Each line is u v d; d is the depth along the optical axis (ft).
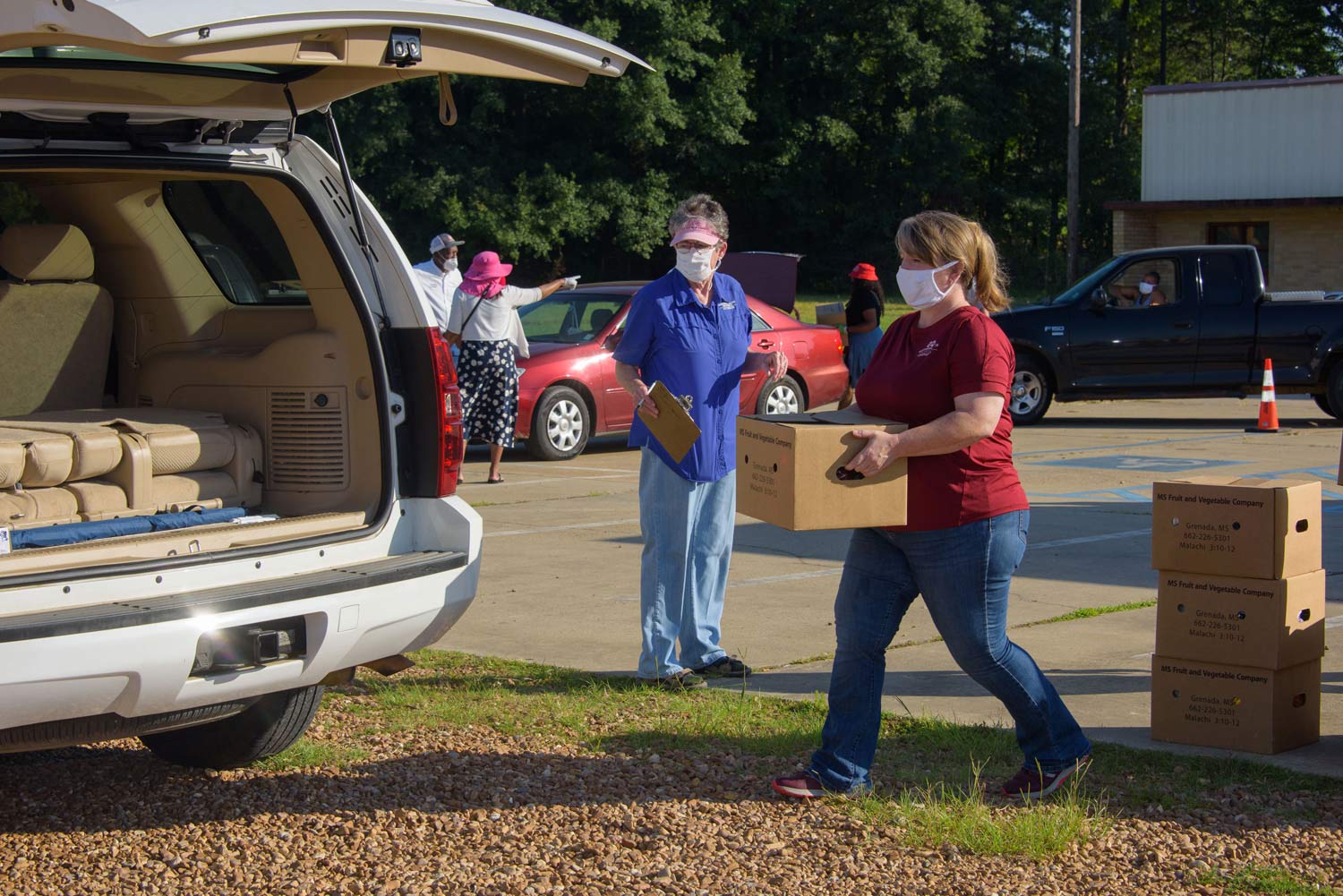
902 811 14.64
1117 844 13.87
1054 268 168.76
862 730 15.16
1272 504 16.06
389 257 15.51
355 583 14.03
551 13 139.64
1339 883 12.80
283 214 15.84
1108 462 44.04
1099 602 24.77
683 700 18.95
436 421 15.38
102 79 13.28
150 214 17.75
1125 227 91.76
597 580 27.04
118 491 15.40
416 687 19.77
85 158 14.02
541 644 22.27
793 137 162.20
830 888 12.96
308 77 14.26
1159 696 16.98
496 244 140.67
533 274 160.25
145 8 11.53
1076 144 101.96
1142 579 26.68
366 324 15.31
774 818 14.71
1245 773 15.80
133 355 18.52
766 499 14.16
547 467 44.39
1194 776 15.72
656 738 17.37
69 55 12.82
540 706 18.76
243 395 16.90
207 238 17.62
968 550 14.08
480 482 40.93
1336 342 52.03
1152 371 53.72
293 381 16.38
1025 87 177.27
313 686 15.58
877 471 13.67
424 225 141.28
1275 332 52.54
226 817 15.07
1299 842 13.84
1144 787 15.42
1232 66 224.94
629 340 19.35
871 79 167.84
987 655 14.49
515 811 15.01
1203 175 89.45
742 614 24.21
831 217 173.17
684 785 15.76
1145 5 213.66
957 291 14.19
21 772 16.72
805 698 18.99
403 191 136.05
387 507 15.15
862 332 53.93
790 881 13.12
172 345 18.25
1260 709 16.39
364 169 136.36
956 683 19.70
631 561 28.89
